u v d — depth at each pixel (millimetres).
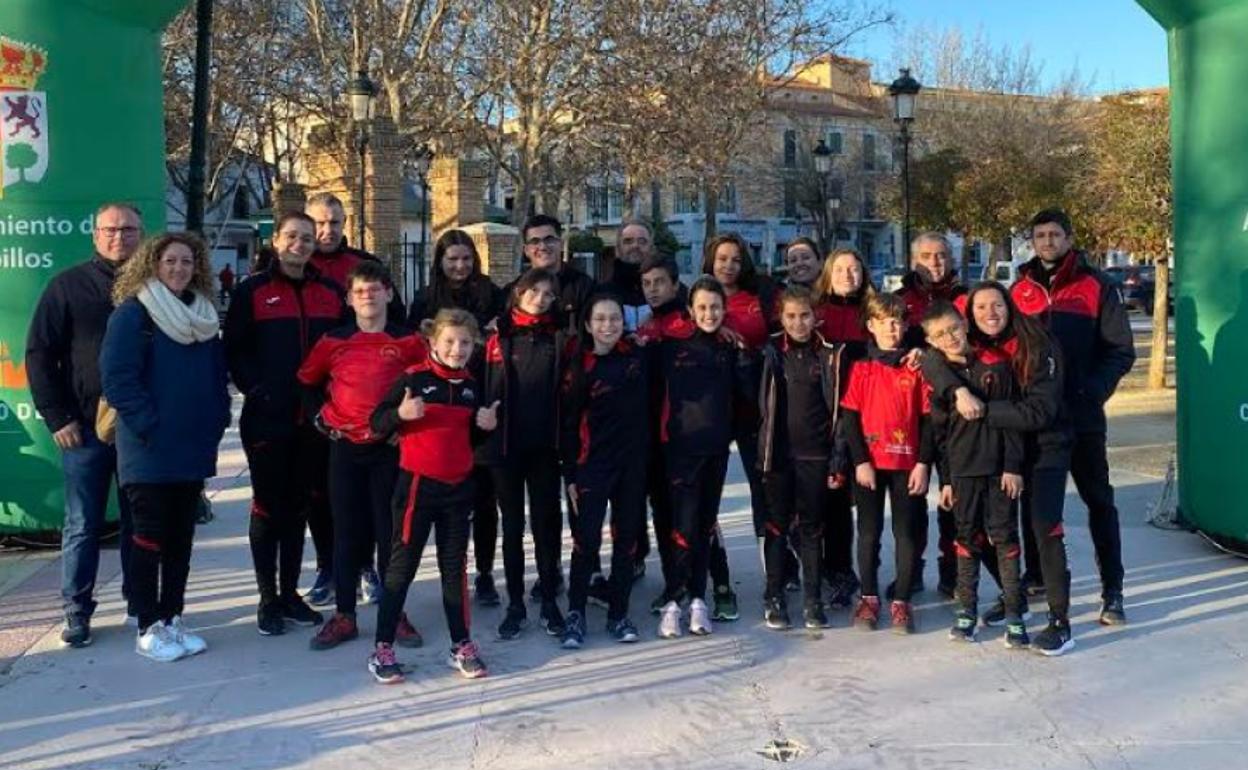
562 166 27891
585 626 5195
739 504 8117
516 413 5074
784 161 43125
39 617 5465
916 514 5113
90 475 5047
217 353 4961
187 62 25219
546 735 4023
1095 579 5977
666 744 3934
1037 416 4707
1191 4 6160
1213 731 3975
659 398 5246
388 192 21609
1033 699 4305
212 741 3990
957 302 5387
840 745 3904
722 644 5031
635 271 6039
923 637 5098
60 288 5055
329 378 5004
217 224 36250
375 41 24141
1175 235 6535
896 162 39125
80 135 6484
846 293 5406
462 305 5852
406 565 4641
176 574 4930
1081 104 33406
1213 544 6500
